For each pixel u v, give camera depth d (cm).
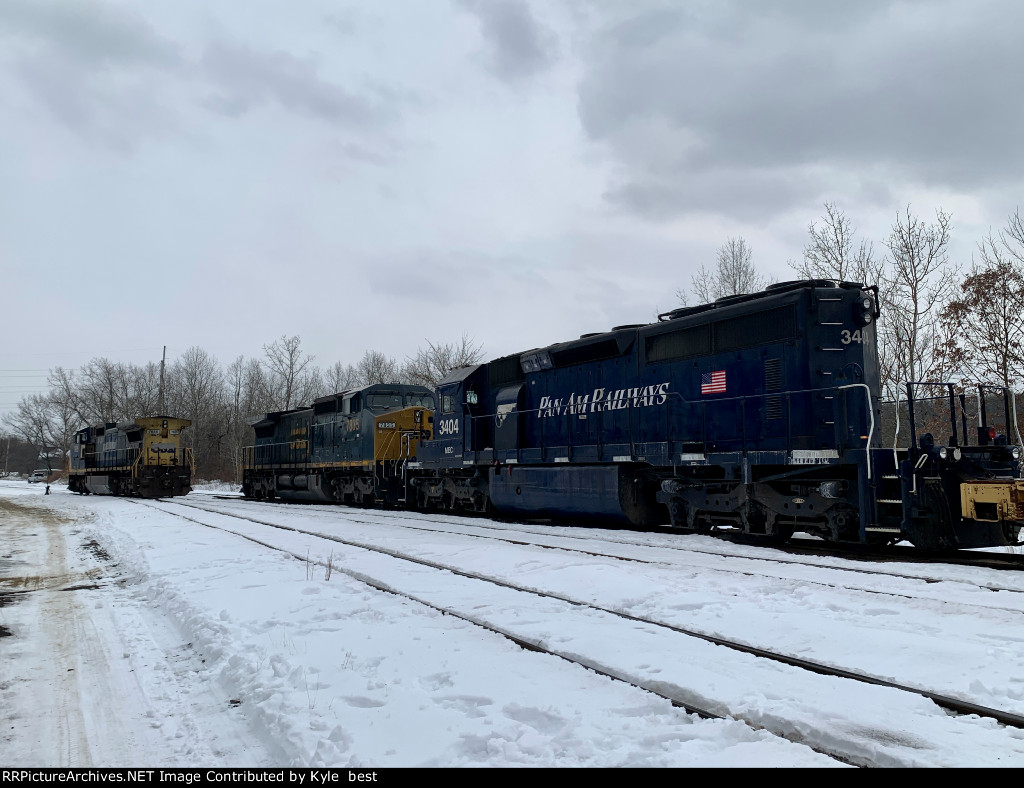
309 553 1200
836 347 1176
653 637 620
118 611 875
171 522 1942
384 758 393
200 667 630
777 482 1210
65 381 9419
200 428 7100
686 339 1381
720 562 996
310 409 3109
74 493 5050
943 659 532
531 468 1734
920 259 2309
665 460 1371
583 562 1007
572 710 453
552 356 1708
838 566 937
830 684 488
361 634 657
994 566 945
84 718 513
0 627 791
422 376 4950
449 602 782
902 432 1642
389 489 2483
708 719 436
